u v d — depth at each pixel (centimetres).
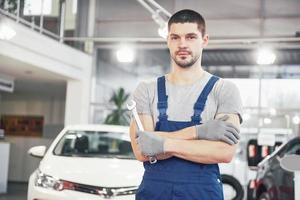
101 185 461
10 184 1240
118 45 1220
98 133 595
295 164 306
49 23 1077
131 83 1262
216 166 195
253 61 1209
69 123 1125
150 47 1200
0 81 1062
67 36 1166
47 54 965
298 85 1161
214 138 186
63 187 467
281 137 1123
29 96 1534
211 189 188
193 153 185
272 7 1146
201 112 195
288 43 1121
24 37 879
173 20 201
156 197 190
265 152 702
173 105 199
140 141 189
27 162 1321
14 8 931
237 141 190
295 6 1136
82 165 496
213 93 198
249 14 1155
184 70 202
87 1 1224
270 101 1166
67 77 1084
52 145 559
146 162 197
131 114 207
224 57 1249
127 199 458
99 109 1214
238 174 1009
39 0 1016
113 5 1227
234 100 196
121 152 574
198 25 200
